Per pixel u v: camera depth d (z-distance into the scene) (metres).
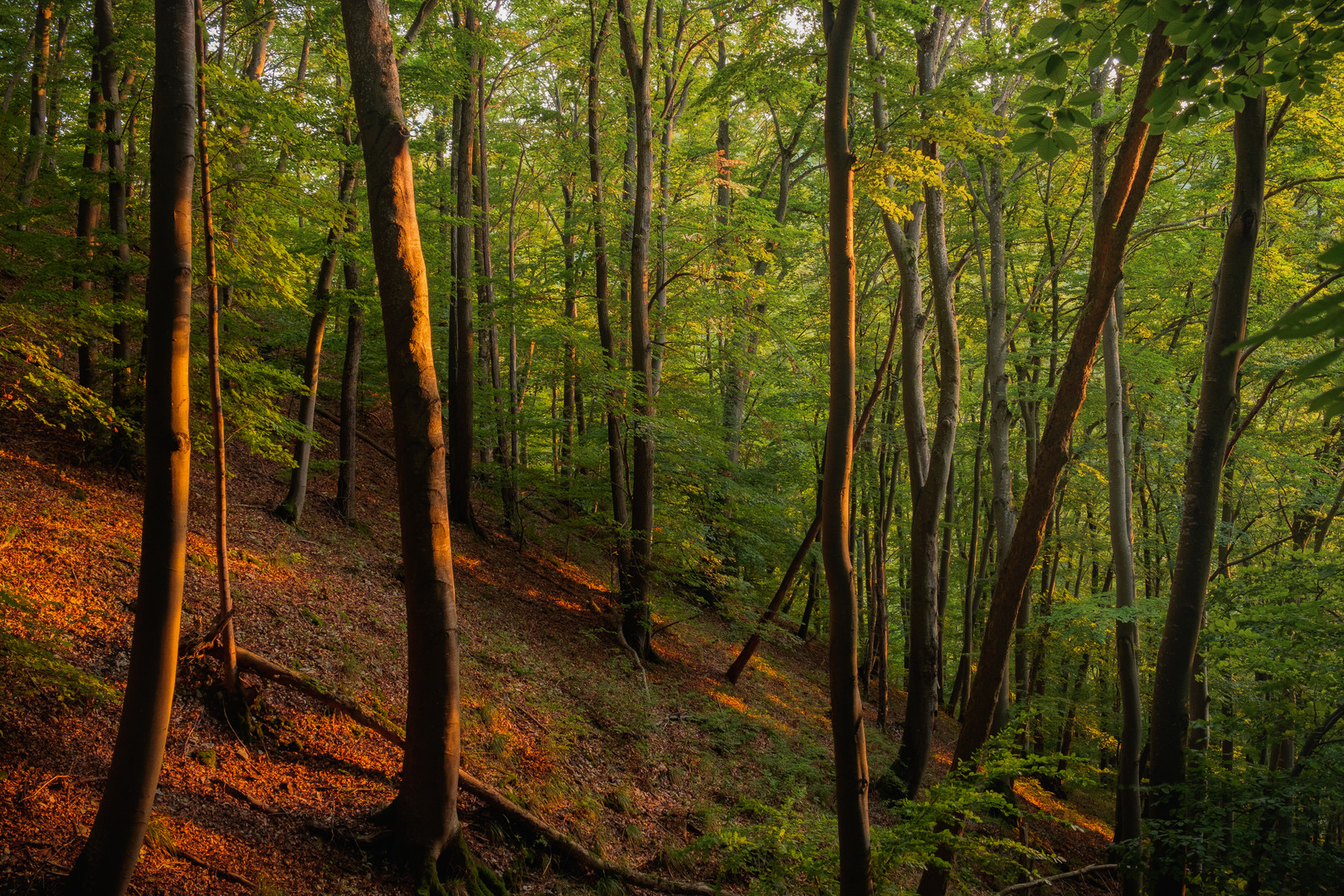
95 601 6.70
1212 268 14.20
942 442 12.01
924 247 16.69
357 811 6.12
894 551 28.84
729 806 9.39
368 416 17.73
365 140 5.38
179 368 3.89
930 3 11.07
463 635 10.03
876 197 6.05
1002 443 14.26
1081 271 17.50
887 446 19.34
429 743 5.61
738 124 22.56
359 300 10.38
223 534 6.20
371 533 12.08
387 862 5.64
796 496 23.20
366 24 5.36
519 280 19.52
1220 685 12.18
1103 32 4.23
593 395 12.76
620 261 16.84
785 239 16.78
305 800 6.02
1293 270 11.81
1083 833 14.37
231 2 9.31
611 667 11.62
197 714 6.21
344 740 6.94
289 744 6.51
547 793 7.67
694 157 18.94
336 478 13.52
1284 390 14.81
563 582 14.81
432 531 5.50
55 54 11.72
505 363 24.45
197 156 5.81
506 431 16.12
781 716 13.41
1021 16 12.16
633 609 12.95
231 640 6.36
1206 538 6.90
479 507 16.67
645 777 9.21
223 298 9.79
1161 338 18.61
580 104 19.77
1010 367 18.30
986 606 22.70
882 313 20.55
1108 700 18.91
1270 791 7.60
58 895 4.12
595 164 14.17
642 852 7.86
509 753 7.96
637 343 13.20
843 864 4.68
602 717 9.95
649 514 13.09
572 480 14.64
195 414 9.03
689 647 14.77
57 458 8.83
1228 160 13.02
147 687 3.83
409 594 5.59
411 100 12.48
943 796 5.57
